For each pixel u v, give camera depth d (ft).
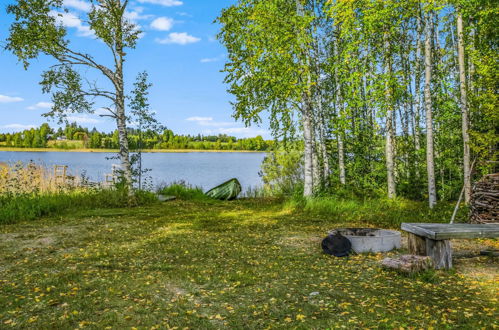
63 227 34.37
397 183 58.65
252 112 52.37
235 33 52.49
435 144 61.52
